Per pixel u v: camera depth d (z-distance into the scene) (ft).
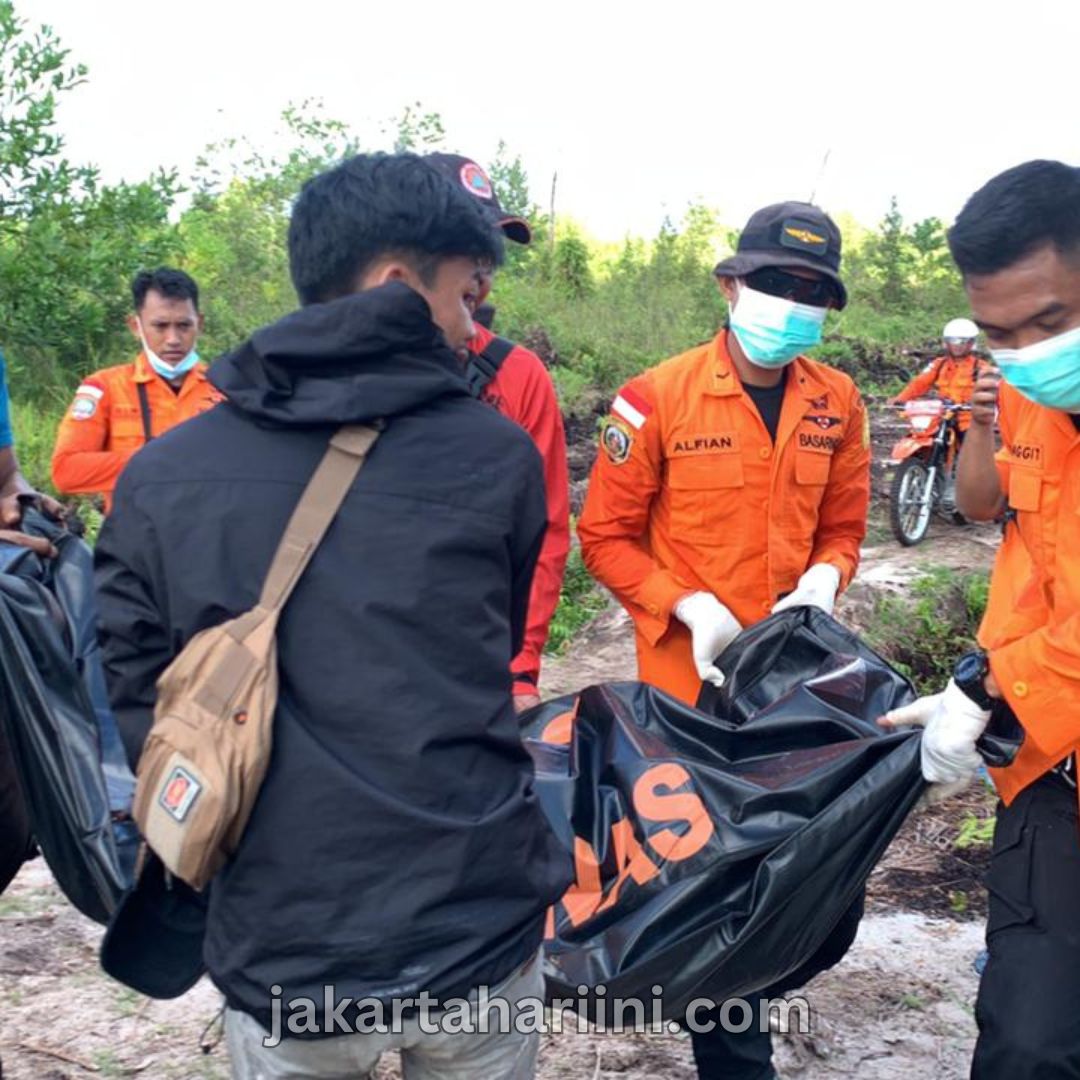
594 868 9.23
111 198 42.91
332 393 6.63
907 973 13.89
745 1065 10.60
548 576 11.73
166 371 17.63
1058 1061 8.64
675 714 10.07
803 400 11.97
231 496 6.61
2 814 10.19
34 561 10.68
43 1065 11.86
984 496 10.84
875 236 97.66
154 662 6.95
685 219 88.63
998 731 9.05
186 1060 12.01
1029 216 8.30
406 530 6.59
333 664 6.45
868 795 9.00
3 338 41.55
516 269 69.26
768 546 11.94
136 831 9.96
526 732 10.26
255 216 58.44
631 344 56.85
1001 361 8.74
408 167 7.10
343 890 6.37
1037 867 9.06
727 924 8.84
